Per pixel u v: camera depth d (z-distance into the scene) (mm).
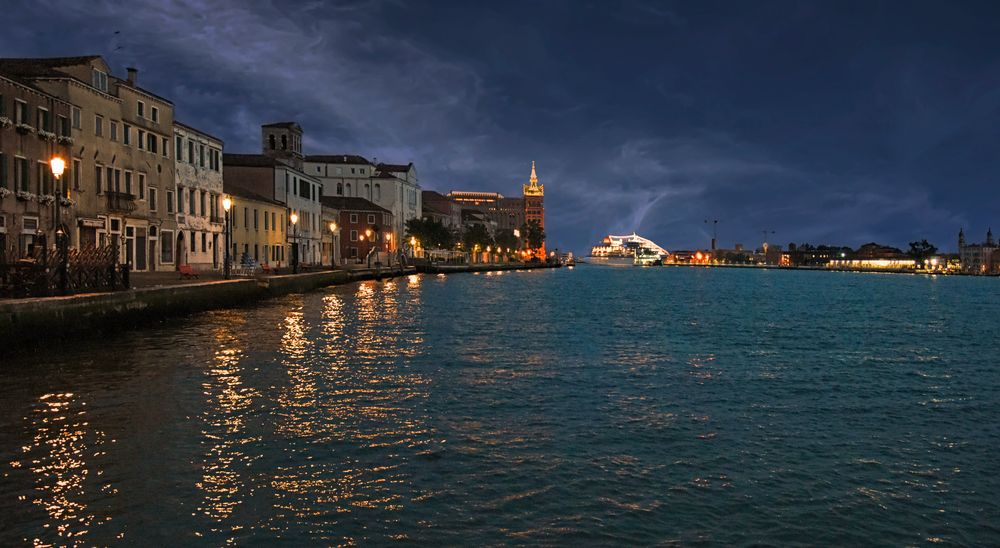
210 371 21516
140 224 55344
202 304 38500
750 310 59000
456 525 10445
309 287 64562
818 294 93500
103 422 15203
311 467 12727
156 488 11453
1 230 38719
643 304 64125
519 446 14430
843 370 25969
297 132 104688
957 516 11398
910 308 66000
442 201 191625
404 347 28938
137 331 30078
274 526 10195
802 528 10781
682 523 10797
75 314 25531
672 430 16062
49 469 12188
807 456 14367
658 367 25469
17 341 22422
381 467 12867
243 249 75812
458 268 154625
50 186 43250
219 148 70375
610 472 12953
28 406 16469
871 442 15586
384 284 86562
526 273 177750
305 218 97500
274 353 25812
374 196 144500
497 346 30250
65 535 9703
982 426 17250
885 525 10992
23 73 45062
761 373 24734
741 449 14688
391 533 10109
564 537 10172
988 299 86562
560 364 25516
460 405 18047
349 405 17609
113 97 51156
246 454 13328
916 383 23375
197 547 9477
